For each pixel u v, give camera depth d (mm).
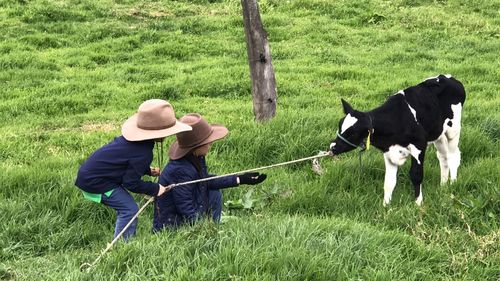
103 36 16234
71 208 6297
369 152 7590
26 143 8906
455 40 16156
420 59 14492
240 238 4754
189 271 4297
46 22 16969
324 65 14031
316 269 4391
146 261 4508
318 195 6375
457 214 5637
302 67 13648
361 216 6059
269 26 17297
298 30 16812
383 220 5832
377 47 15711
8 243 5742
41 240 5832
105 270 4457
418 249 5004
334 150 6062
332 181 6863
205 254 4492
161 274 4273
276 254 4508
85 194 5414
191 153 5277
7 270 4996
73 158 7934
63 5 18203
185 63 14336
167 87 12023
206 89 12211
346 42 16109
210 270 4270
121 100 11688
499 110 9781
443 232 5340
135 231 5496
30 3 18109
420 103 6289
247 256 4430
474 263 4984
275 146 8070
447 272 4867
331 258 4547
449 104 6555
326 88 12055
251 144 8109
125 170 5234
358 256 4656
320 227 5195
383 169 7043
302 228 5016
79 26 16609
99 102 11586
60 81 12867
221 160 7801
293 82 12398
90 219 6266
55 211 6340
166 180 5293
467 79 12711
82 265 4609
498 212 5785
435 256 4938
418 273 4648
